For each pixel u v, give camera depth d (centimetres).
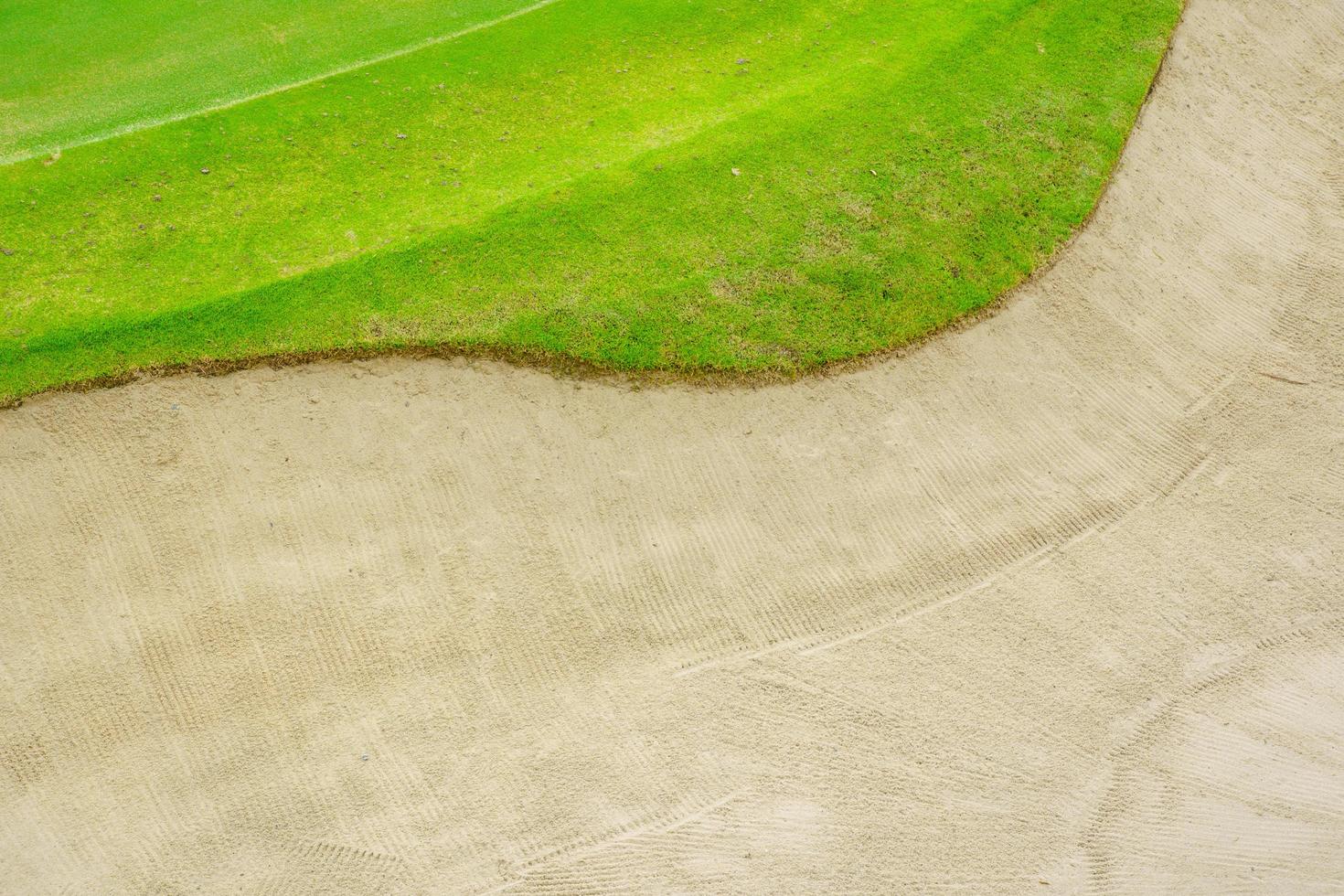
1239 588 898
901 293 965
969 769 824
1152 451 941
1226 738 851
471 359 903
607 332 918
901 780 819
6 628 802
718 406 909
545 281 944
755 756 820
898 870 798
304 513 850
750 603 860
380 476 864
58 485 834
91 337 879
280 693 810
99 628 809
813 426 912
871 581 873
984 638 862
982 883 799
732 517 880
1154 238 1034
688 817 805
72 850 768
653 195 1008
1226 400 971
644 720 825
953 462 914
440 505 862
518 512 866
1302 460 952
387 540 851
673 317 932
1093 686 856
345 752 804
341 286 923
